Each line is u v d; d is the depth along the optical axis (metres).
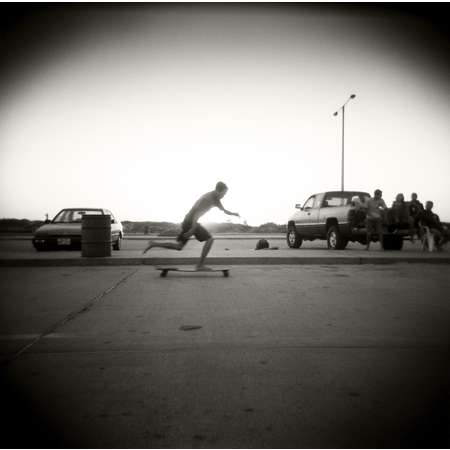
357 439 2.62
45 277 9.34
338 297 7.02
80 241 15.05
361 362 3.92
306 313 5.88
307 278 9.13
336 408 3.01
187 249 16.77
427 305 6.39
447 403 3.08
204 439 2.62
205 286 8.14
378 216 14.62
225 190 9.18
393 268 10.81
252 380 3.52
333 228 15.71
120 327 5.19
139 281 8.77
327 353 4.18
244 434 2.68
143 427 2.77
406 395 3.22
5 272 10.17
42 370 3.77
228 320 5.51
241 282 8.62
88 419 2.87
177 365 3.88
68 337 4.77
